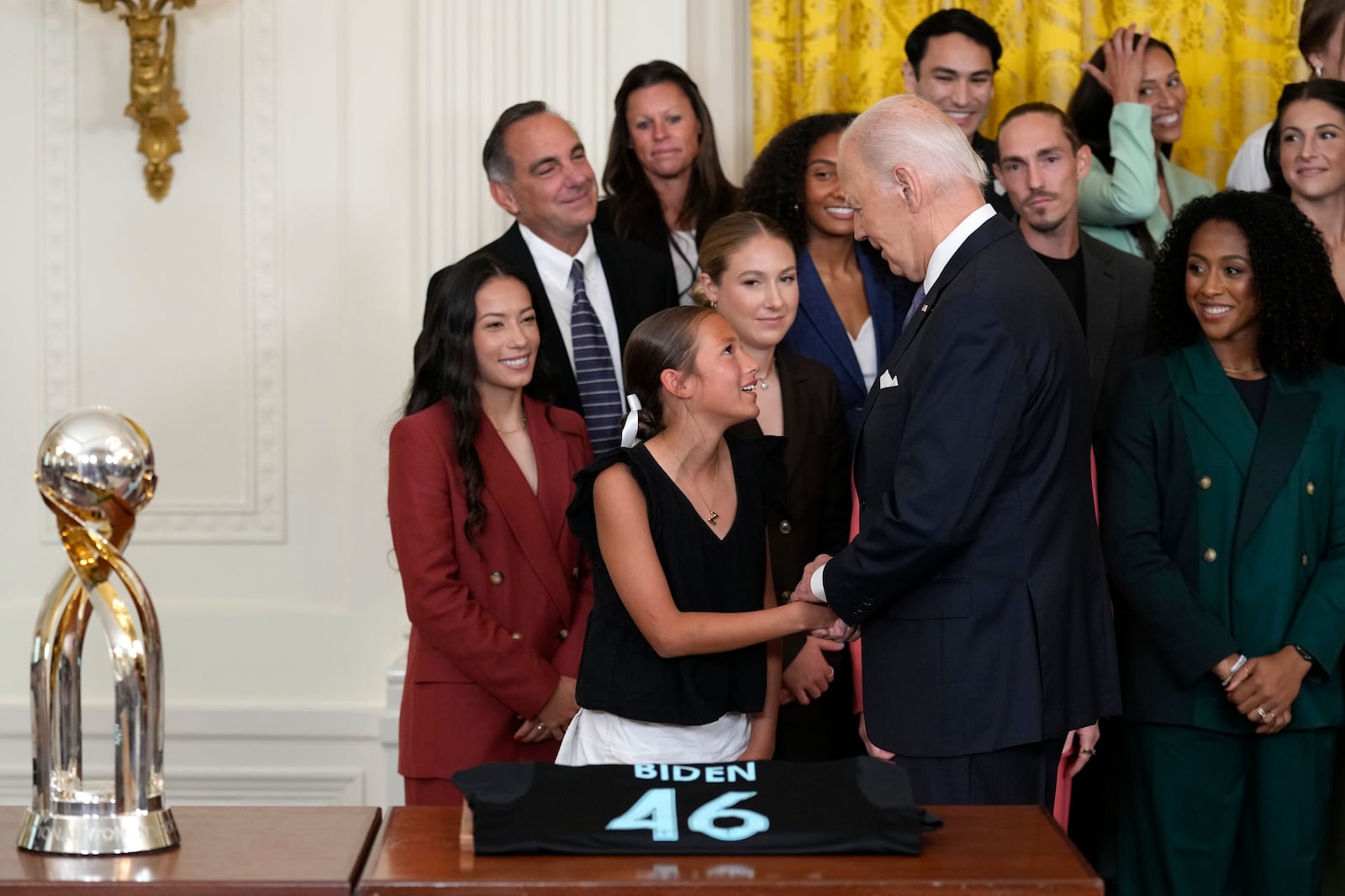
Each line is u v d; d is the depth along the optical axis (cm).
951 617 242
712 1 440
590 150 410
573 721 251
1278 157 360
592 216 345
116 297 414
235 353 415
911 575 236
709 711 239
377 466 415
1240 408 315
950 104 383
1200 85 434
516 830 168
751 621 237
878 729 250
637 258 356
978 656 241
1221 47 432
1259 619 308
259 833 177
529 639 291
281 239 413
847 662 334
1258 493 310
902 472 237
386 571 415
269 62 411
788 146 351
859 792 176
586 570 301
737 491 250
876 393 254
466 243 404
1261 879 315
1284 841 311
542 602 292
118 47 410
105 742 407
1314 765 312
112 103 411
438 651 290
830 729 328
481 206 404
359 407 415
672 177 381
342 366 416
